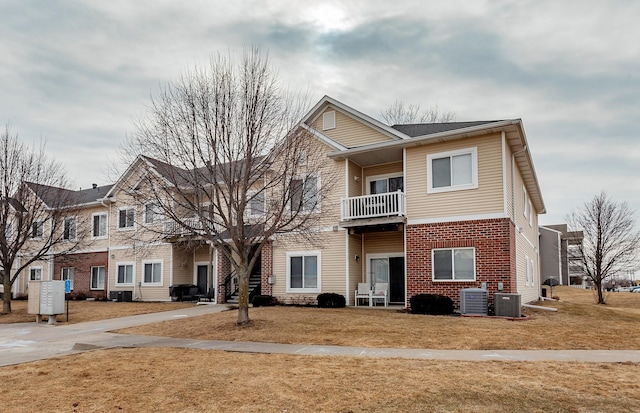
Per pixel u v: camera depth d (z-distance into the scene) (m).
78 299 29.69
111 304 24.78
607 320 14.89
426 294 16.61
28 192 22.42
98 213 29.95
